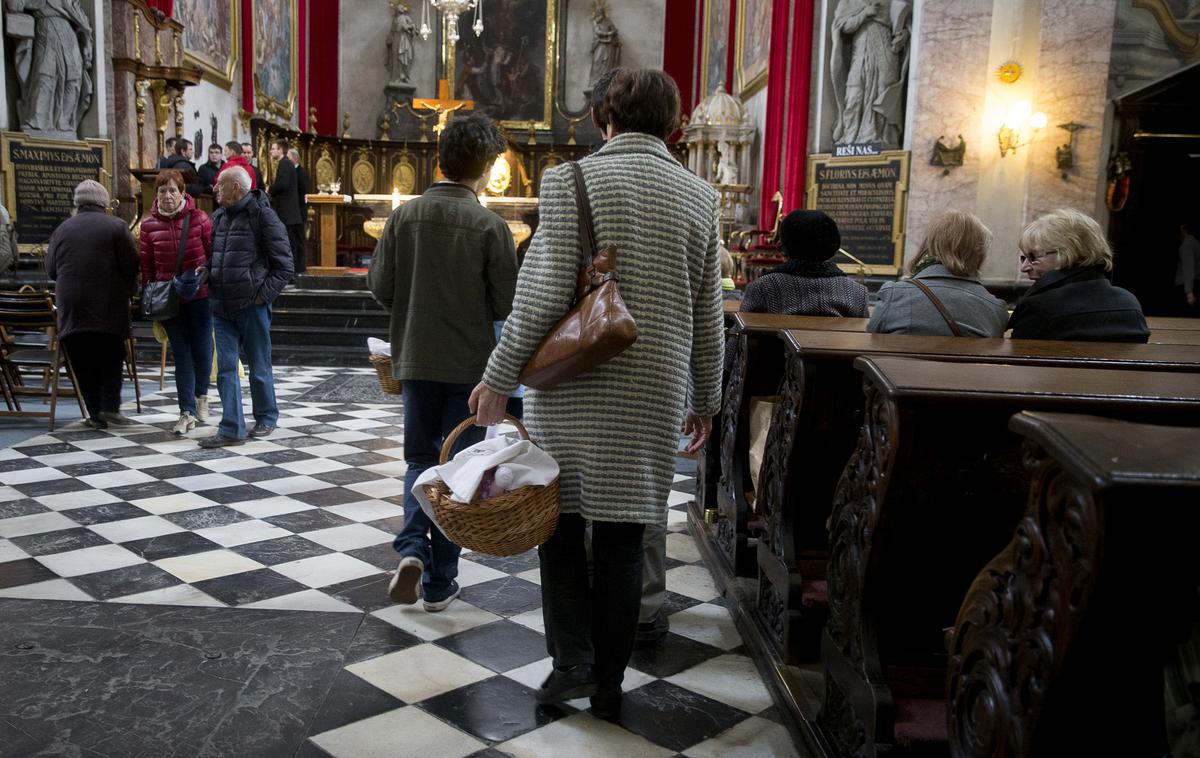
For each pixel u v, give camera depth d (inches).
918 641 88.0
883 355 89.8
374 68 758.5
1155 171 397.4
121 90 443.8
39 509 171.0
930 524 81.0
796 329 117.8
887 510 78.4
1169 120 381.7
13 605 124.6
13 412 251.3
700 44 744.3
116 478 195.0
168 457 215.5
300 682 105.4
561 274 86.4
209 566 143.8
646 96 92.4
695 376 98.3
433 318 121.5
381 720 97.7
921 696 86.7
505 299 123.6
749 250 436.5
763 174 498.9
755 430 139.1
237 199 218.1
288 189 483.8
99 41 434.9
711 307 95.5
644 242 88.7
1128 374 78.0
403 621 124.7
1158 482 42.9
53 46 420.5
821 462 112.3
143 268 233.1
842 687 88.4
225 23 583.5
